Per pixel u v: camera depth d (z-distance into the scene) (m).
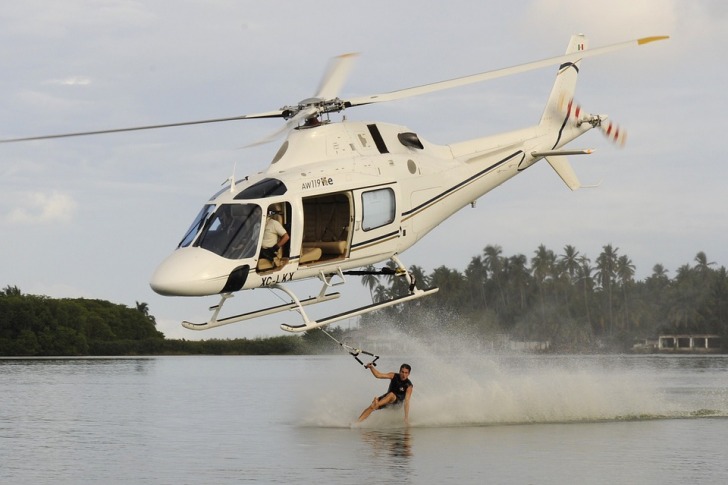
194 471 24.05
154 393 56.16
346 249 32.59
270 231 30.77
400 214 34.09
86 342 179.75
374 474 23.20
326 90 32.78
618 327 161.75
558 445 28.38
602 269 162.88
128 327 191.25
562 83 41.34
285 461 25.53
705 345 167.00
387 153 34.41
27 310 172.88
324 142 32.91
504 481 22.17
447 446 28.19
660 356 163.38
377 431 32.72
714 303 167.25
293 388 60.88
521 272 155.62
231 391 57.84
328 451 27.41
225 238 29.94
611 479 22.47
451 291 151.38
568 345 154.88
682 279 168.75
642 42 32.41
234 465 24.94
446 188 36.19
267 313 32.28
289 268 31.20
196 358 169.50
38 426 35.66
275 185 30.86
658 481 22.14
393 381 35.00
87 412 41.88
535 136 39.97
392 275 34.72
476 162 37.72
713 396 49.09
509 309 153.12
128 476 23.34
